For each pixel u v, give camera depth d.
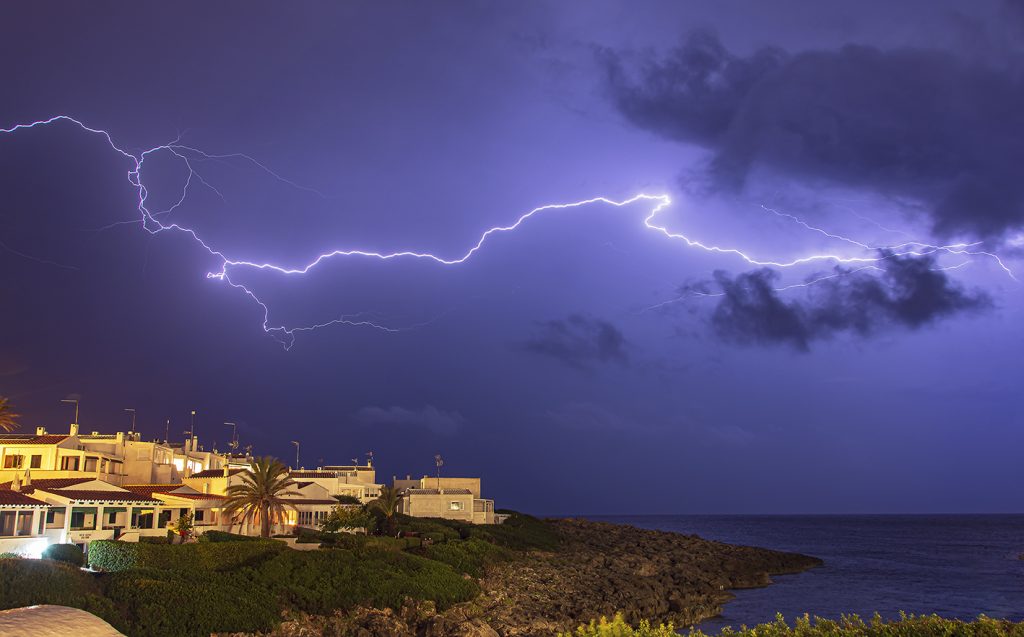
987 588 93.06
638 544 122.25
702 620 68.88
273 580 55.28
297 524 88.19
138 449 89.00
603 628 21.48
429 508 113.38
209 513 75.19
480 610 60.81
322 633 51.06
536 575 79.50
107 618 43.44
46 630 24.08
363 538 76.38
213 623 46.78
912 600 82.56
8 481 71.06
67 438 77.19
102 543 52.94
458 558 78.50
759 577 99.19
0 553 47.69
